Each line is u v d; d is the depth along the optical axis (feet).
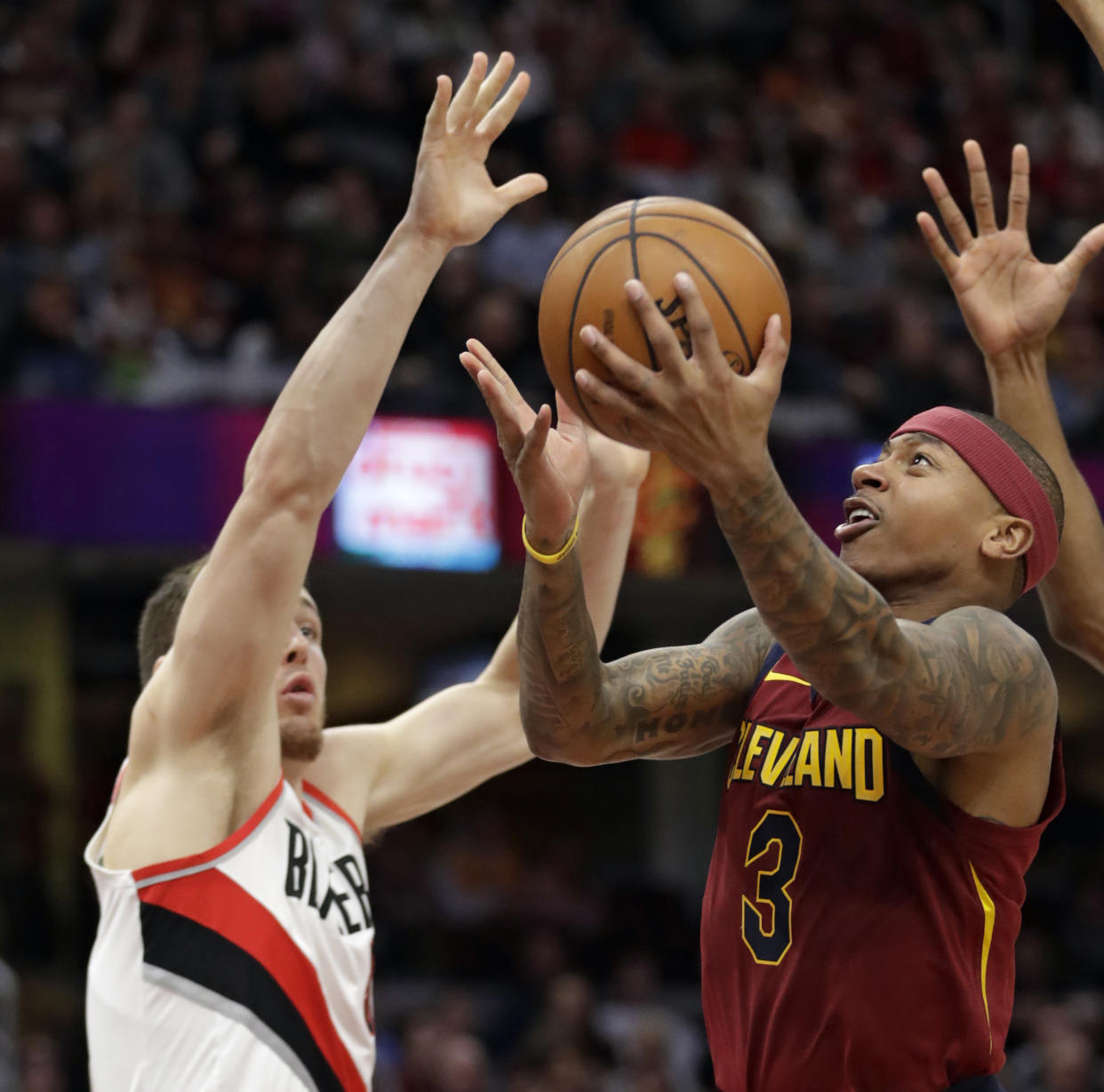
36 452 53.36
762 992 14.93
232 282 67.36
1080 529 18.60
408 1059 54.44
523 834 77.56
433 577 64.03
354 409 18.76
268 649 18.85
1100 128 95.55
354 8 77.82
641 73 86.99
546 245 72.79
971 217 86.79
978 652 14.35
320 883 20.24
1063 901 74.69
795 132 86.89
